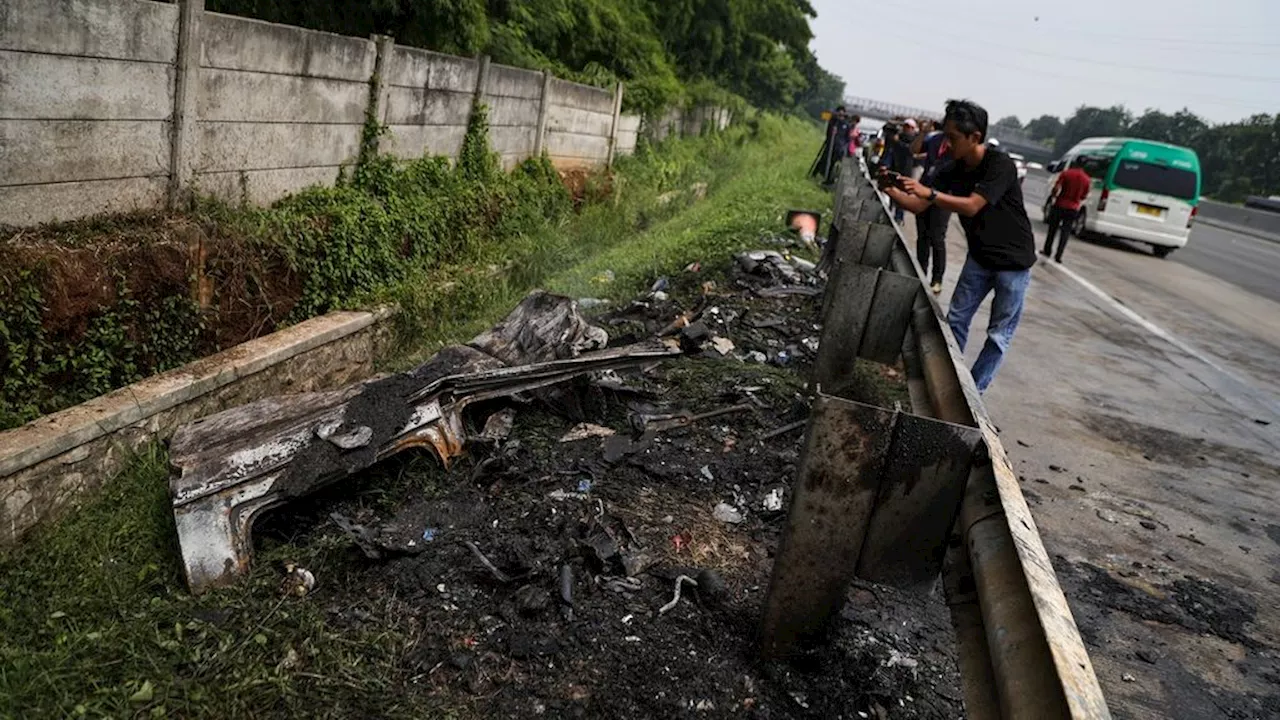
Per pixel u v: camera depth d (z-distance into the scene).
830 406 2.66
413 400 4.21
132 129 5.38
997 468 2.59
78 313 4.75
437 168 9.09
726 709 2.79
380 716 2.65
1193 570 4.60
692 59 28.48
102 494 4.13
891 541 2.73
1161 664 3.73
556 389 5.00
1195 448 6.55
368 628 3.04
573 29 16.67
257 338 5.96
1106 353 9.15
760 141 33.09
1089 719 1.54
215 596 3.19
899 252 6.89
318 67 7.11
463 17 9.97
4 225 4.65
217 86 6.02
